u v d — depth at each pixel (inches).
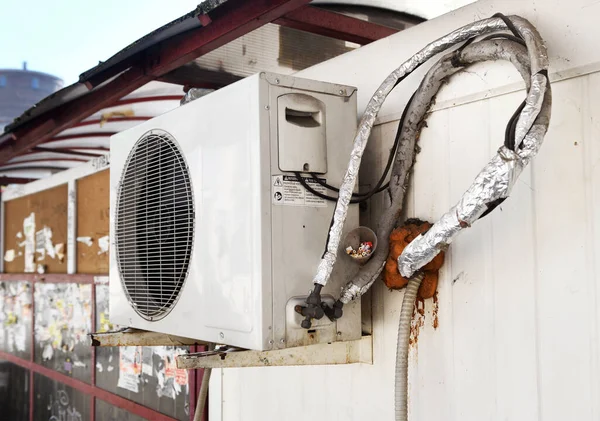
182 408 128.0
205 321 69.4
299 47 94.4
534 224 58.7
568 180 56.1
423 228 67.7
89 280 161.5
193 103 73.0
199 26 76.3
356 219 71.5
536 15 58.9
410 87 72.7
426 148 70.1
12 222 217.3
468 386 64.6
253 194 63.3
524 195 59.7
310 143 67.1
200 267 70.5
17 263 212.1
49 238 189.0
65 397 173.9
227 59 96.9
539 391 58.0
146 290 79.7
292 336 64.4
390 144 75.4
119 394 150.0
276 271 63.4
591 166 54.4
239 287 64.7
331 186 68.6
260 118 63.2
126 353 148.2
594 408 53.7
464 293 65.3
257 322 62.2
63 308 175.6
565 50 56.4
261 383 94.3
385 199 72.4
